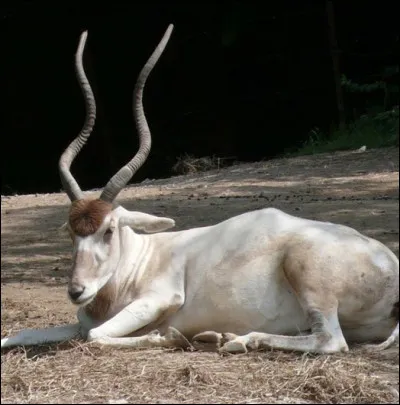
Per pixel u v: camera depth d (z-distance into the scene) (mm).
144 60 49156
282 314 13172
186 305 13617
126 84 49312
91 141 48781
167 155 46844
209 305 13430
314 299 12773
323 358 12117
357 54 43031
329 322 12688
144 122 14055
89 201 13383
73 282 12938
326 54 45375
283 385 11031
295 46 46062
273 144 46344
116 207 13562
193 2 47094
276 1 44969
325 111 45625
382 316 13203
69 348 13359
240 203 25859
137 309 13469
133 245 14047
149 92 48750
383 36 44750
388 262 13219
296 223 13562
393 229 21062
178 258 13906
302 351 12352
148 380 11336
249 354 12273
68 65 49469
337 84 41656
